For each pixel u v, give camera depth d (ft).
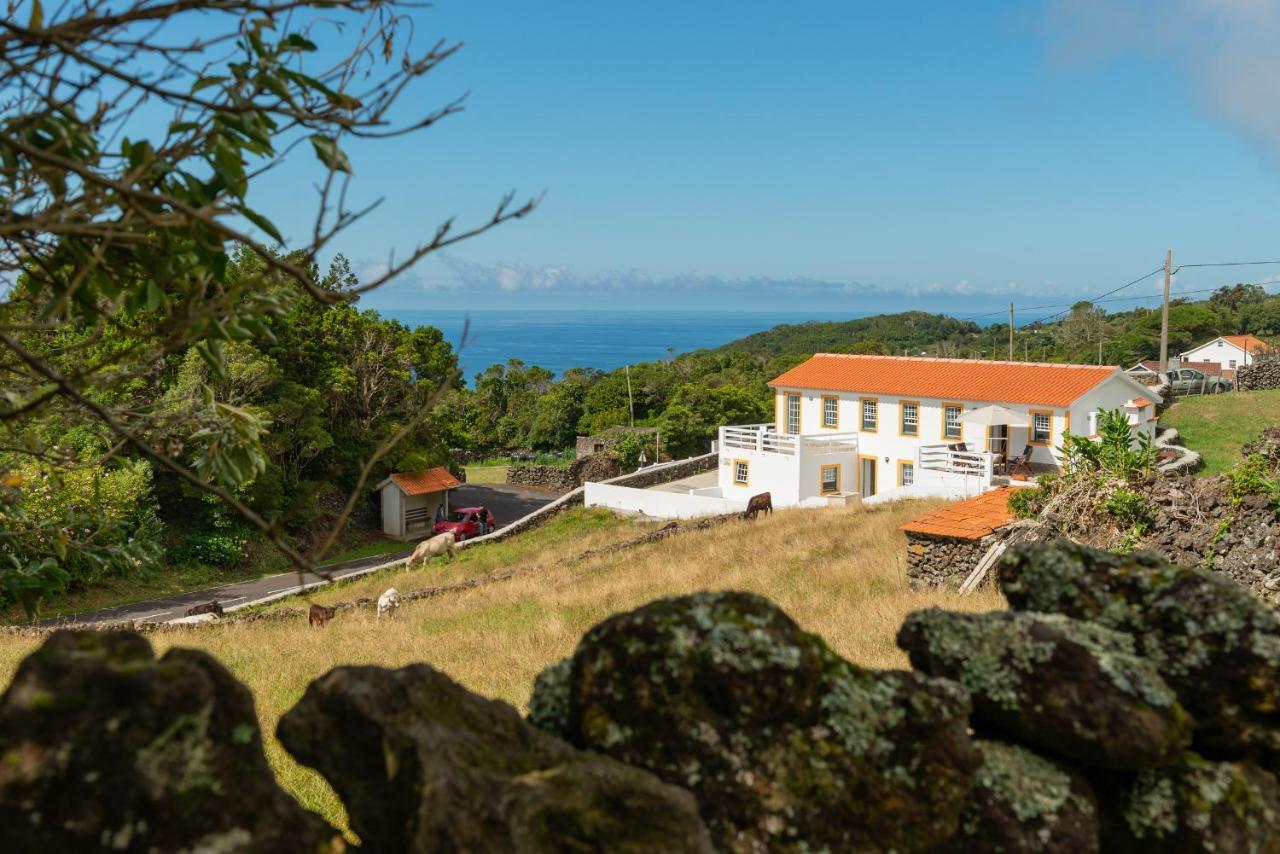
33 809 7.14
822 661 10.75
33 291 11.13
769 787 10.03
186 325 10.11
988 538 58.29
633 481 144.46
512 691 37.19
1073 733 11.73
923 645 12.93
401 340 165.99
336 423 153.38
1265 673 12.41
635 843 8.82
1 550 16.72
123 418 13.66
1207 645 12.77
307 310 151.02
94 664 7.72
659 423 222.89
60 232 8.73
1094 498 55.11
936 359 133.90
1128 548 51.26
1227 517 48.42
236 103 9.68
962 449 116.67
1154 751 11.58
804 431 138.92
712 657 10.30
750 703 10.25
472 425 273.75
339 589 94.02
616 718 10.57
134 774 7.48
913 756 10.62
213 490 8.70
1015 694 12.07
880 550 73.10
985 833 11.32
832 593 61.21
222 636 63.52
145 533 112.68
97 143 10.00
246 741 8.32
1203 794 12.15
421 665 10.44
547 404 285.84
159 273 10.53
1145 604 13.35
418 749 9.06
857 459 131.95
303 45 10.26
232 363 123.65
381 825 9.32
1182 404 141.59
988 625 12.73
